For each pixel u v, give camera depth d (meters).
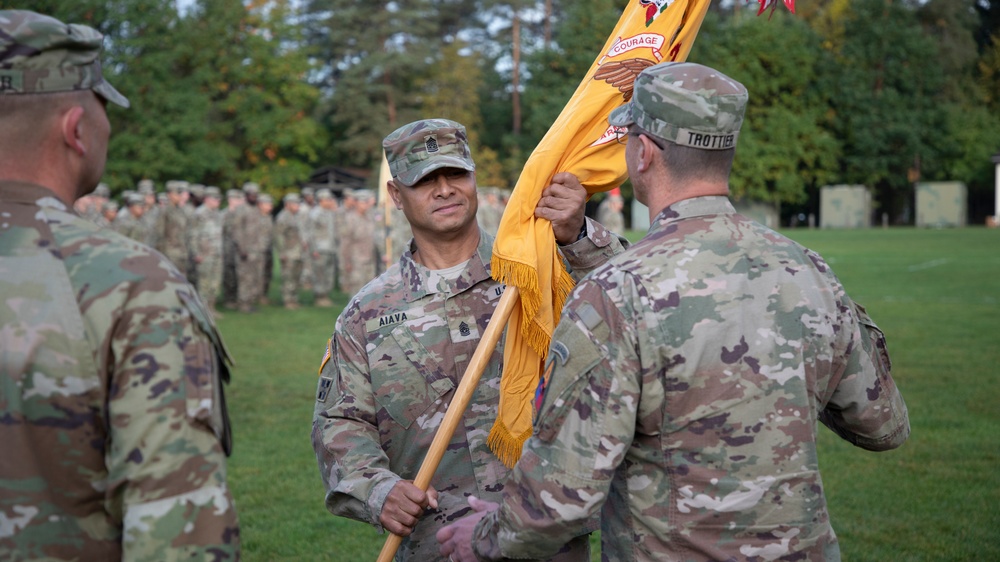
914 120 56.34
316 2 62.56
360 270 17.19
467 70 56.88
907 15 57.28
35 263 1.77
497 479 2.81
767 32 53.56
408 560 2.83
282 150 48.56
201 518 1.74
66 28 1.83
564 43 55.78
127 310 1.75
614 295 2.11
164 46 40.75
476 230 2.99
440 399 2.84
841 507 5.33
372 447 2.77
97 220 15.20
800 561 2.10
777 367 2.11
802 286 2.19
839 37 58.94
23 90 1.79
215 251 15.14
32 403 1.73
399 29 56.62
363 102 54.03
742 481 2.08
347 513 2.75
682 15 3.01
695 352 2.07
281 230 16.61
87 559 1.78
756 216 56.88
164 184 40.69
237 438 7.12
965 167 57.69
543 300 2.75
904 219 61.03
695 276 2.12
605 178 2.88
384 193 16.23
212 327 1.87
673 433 2.10
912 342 11.02
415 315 2.86
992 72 62.09
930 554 4.61
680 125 2.19
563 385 2.11
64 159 1.87
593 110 2.88
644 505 2.13
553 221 2.79
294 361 10.65
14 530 1.73
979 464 6.12
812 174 56.50
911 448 6.53
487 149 57.03
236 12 44.84
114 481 1.72
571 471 2.07
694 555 2.09
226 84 46.31
